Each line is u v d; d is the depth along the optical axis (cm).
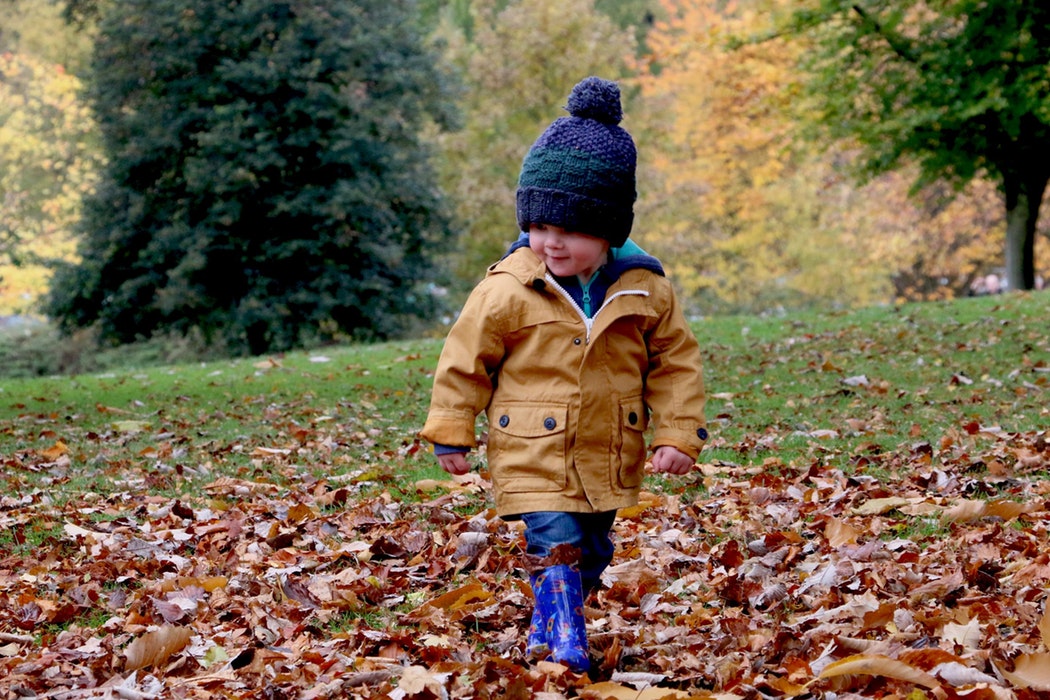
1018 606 338
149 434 809
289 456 681
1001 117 1496
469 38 4178
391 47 2448
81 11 2644
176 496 582
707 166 3006
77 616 390
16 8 3544
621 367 315
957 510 457
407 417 826
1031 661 282
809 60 1644
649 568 408
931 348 1033
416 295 2589
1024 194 1812
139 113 2286
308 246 2297
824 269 3069
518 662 313
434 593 401
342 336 2759
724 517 487
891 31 1566
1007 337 1071
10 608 391
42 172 3083
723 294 3259
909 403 753
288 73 2245
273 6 2261
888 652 298
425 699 288
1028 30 1473
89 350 2975
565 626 296
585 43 2962
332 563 444
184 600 391
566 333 307
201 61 2316
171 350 2858
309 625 364
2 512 556
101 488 608
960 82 1497
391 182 2417
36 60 3170
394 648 330
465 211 2873
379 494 557
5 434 834
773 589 373
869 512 480
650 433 692
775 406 777
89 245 2369
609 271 317
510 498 307
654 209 2933
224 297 2386
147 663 331
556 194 300
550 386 307
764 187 3073
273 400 954
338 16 2352
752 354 1088
